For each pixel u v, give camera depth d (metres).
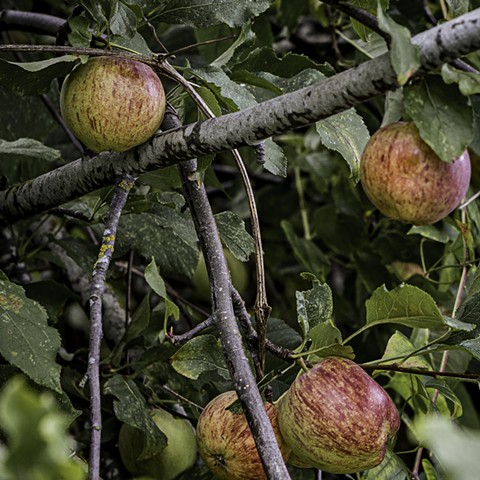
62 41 4.39
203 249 4.23
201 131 3.97
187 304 6.62
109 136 4.06
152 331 6.04
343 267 8.67
